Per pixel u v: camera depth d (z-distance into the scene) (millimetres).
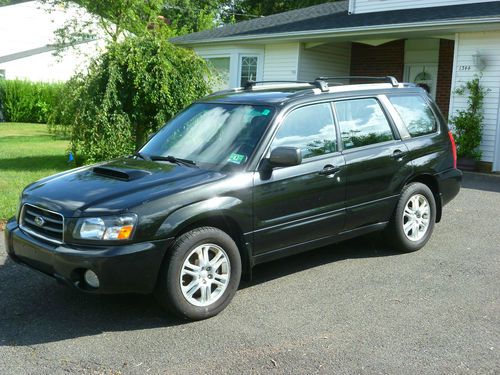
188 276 4512
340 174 5508
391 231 6254
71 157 12469
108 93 11117
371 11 17875
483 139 13219
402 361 3854
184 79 11875
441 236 7168
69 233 4277
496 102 12984
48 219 4488
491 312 4707
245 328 4402
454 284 5391
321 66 18281
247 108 5469
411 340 4176
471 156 13148
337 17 17938
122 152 11375
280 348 4051
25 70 32375
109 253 4133
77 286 4270
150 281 4309
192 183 4598
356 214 5738
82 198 4449
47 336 4254
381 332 4316
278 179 5004
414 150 6297
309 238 5383
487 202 9367
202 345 4102
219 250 4633
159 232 4297
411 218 6371
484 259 6188
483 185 11109
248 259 4922
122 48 11516
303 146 5316
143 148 5816
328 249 6598
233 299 5020
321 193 5355
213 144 5270
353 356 3926
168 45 11883
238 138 5168
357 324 4469
